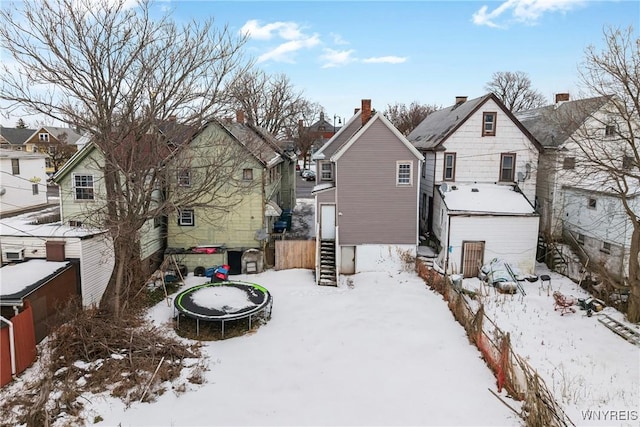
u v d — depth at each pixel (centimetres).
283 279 2139
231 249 2305
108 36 1453
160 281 2017
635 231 1625
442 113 3103
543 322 1625
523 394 1030
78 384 1137
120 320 1498
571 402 1082
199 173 1831
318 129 9312
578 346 1433
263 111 5397
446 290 1809
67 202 2083
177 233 2305
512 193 2347
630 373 1252
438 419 990
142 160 1515
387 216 2261
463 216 2152
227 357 1345
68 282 1567
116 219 1505
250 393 1127
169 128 1698
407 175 2233
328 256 2222
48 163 5816
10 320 1188
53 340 1291
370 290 1970
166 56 1572
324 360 1314
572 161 2314
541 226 2609
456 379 1177
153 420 995
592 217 2217
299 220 3372
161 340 1362
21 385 1162
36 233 1723
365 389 1138
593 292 1914
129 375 1180
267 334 1522
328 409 1047
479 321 1354
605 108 2033
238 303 1653
